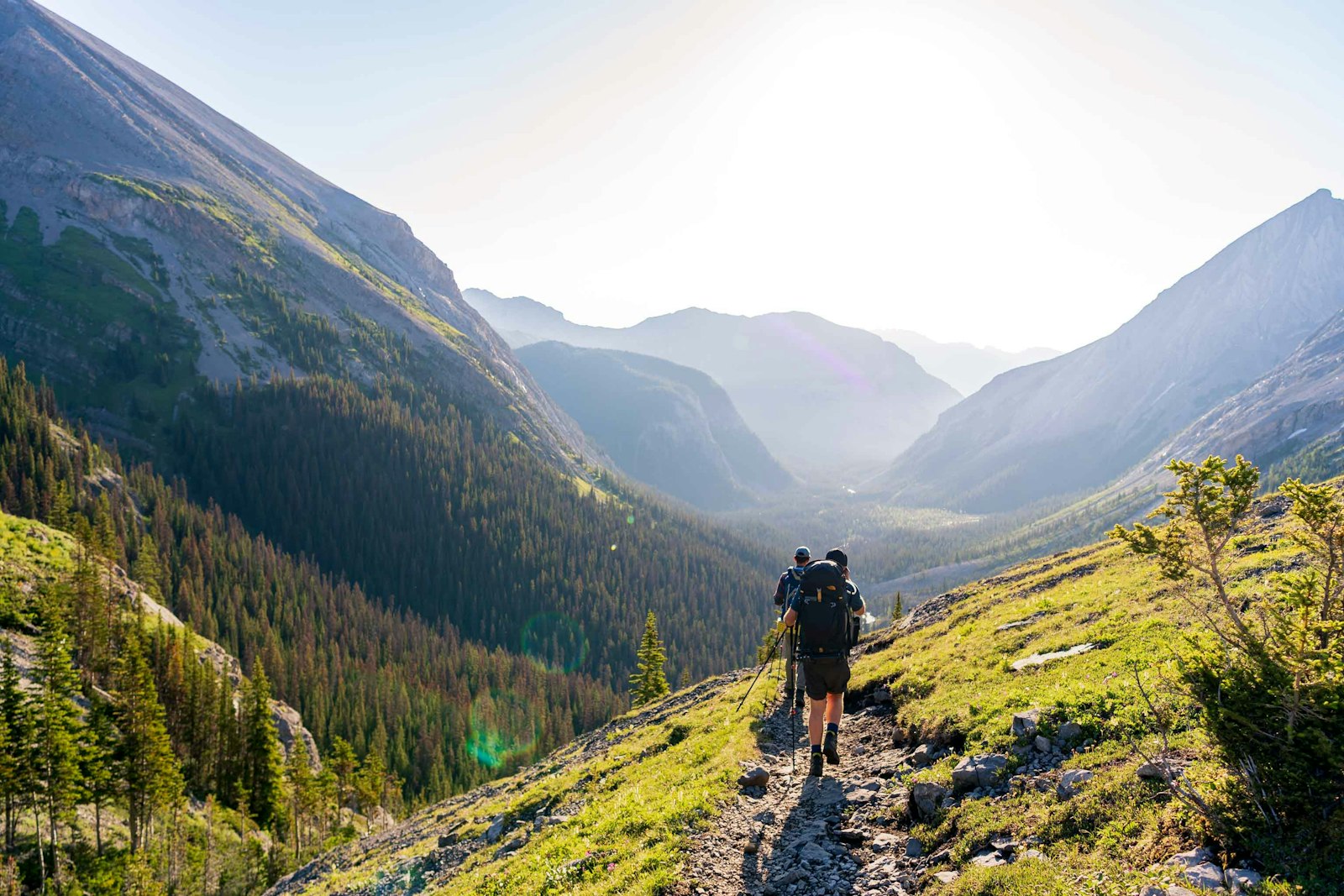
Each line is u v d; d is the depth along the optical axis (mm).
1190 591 14898
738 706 19578
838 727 11617
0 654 61094
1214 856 6184
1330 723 5855
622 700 154000
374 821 92438
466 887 14211
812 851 9359
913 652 21062
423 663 157500
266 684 75375
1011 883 6898
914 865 8383
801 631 11305
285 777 82625
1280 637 6660
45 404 187750
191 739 74250
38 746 50438
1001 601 24375
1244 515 7883
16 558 77875
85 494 155375
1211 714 6637
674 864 9758
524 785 30328
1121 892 6090
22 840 49406
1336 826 5609
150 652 78188
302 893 26734
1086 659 13031
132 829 55312
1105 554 24891
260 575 164375
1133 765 8117
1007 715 11320
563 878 11211
